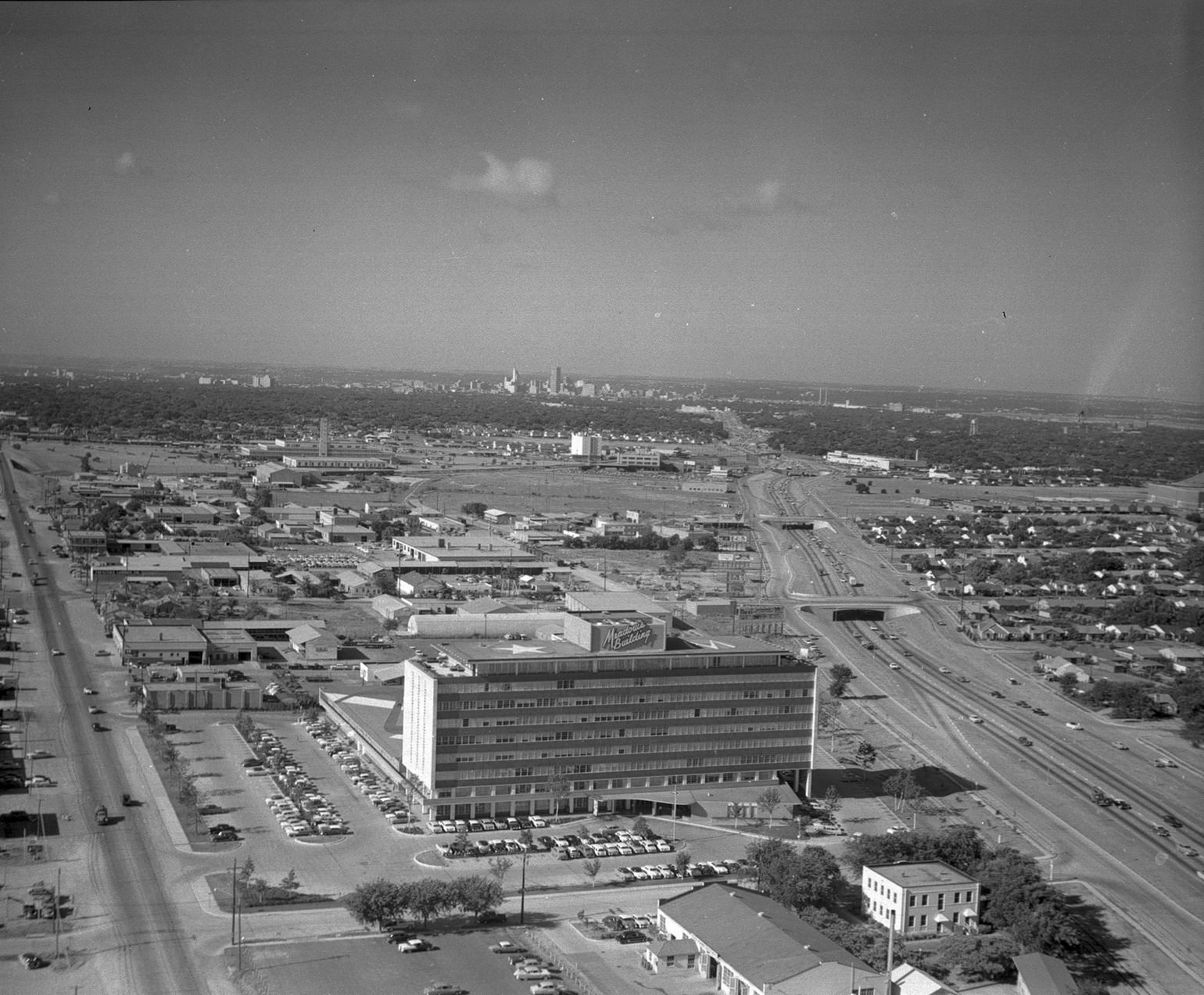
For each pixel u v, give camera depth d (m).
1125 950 176.25
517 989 150.88
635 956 162.25
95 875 179.50
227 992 147.38
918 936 173.38
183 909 169.88
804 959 151.62
